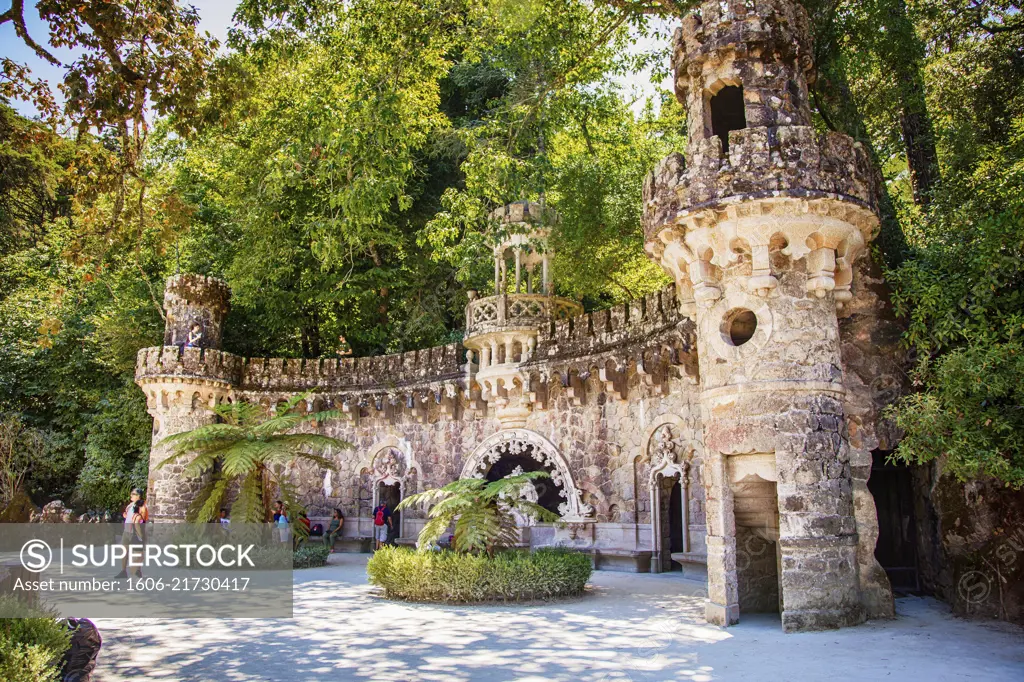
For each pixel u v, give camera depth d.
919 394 11.36
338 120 17.64
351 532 26.42
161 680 8.23
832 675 8.25
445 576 13.92
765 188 11.30
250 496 16.70
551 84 18.42
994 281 11.17
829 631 10.68
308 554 20.95
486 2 17.50
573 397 21.69
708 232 11.82
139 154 12.58
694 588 15.95
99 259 12.98
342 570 20.05
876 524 12.18
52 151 12.78
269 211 25.72
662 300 18.70
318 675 8.45
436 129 25.67
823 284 11.55
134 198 13.76
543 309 22.64
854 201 11.48
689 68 12.97
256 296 27.72
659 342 18.39
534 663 8.95
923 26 16.98
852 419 12.83
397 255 27.77
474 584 13.88
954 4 16.38
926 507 13.90
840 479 11.32
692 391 18.72
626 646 9.92
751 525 12.48
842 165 11.56
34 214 16.17
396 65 17.19
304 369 27.23
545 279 22.95
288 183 24.20
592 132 22.81
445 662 9.05
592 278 22.03
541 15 17.36
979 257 11.27
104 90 11.00
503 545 15.69
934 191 13.96
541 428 22.77
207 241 29.48
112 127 12.70
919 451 11.00
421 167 27.97
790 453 11.16
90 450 30.14
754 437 11.36
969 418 10.52
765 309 11.61
